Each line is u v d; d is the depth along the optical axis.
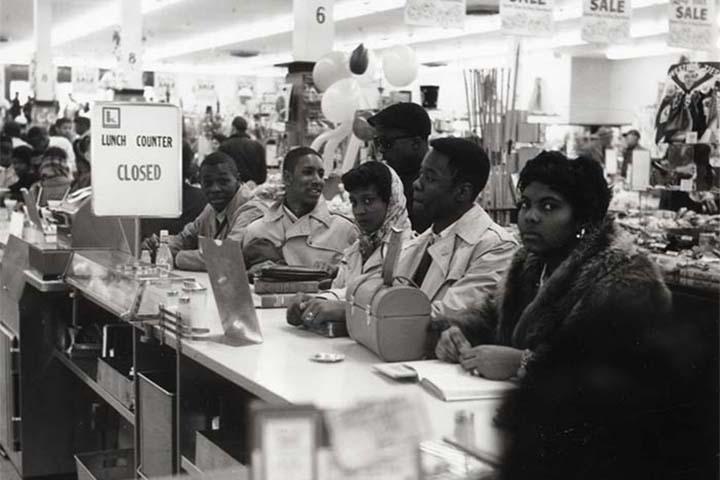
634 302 2.12
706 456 2.06
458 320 2.54
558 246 2.32
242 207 4.76
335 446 1.93
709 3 9.83
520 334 2.27
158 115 3.66
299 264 4.25
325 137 7.66
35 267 4.66
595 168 2.32
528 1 9.08
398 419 1.96
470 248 2.84
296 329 3.07
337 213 4.56
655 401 2.06
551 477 1.92
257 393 2.29
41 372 4.87
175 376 3.29
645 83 20.98
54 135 15.39
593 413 2.03
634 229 7.37
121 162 3.62
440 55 22.31
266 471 1.96
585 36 9.61
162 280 3.35
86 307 4.69
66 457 4.94
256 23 18.89
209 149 18.11
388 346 2.51
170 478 2.95
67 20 19.44
